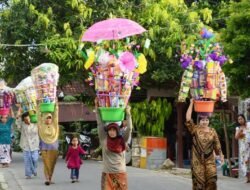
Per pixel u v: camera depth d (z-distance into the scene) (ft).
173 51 100.42
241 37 68.13
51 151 69.87
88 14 100.27
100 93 47.26
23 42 102.47
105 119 47.26
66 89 140.87
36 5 102.68
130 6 102.94
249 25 69.51
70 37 99.19
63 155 120.67
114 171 47.96
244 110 91.86
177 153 99.81
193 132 54.03
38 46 102.17
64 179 75.61
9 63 104.73
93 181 73.41
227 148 84.99
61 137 130.00
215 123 96.37
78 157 72.33
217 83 50.55
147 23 100.94
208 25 109.19
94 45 53.21
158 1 104.99
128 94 47.62
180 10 104.63
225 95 50.80
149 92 107.65
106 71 46.88
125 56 47.06
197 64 49.96
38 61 104.88
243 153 75.15
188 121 53.88
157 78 98.53
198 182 53.47
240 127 75.61
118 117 47.32
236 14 69.77
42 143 70.03
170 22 99.81
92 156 118.42
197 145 53.47
